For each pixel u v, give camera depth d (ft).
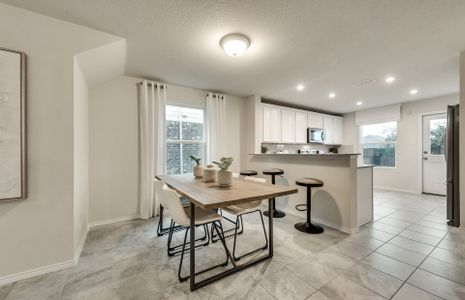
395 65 8.93
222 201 4.57
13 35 5.27
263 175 12.71
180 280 5.29
